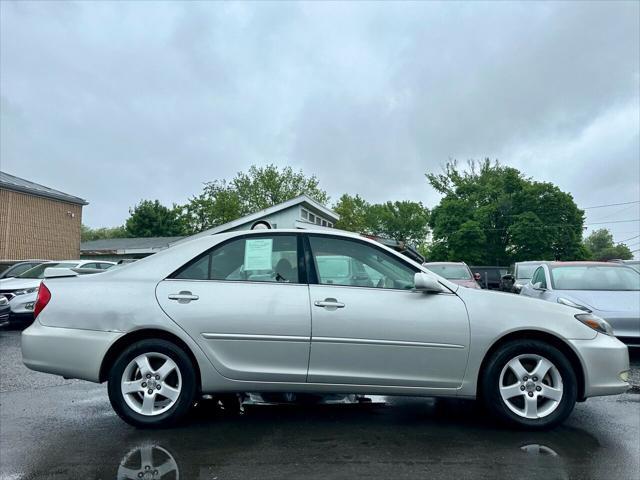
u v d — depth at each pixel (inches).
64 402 194.2
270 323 155.0
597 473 126.6
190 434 154.8
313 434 155.3
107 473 126.4
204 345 155.2
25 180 958.4
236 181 1937.7
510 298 163.5
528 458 136.3
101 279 162.9
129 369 157.4
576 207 1635.1
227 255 166.2
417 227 2805.1
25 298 408.8
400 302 157.9
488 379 156.4
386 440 150.0
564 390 155.9
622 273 325.1
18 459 136.1
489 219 1721.2
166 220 1926.7
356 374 155.4
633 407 187.9
